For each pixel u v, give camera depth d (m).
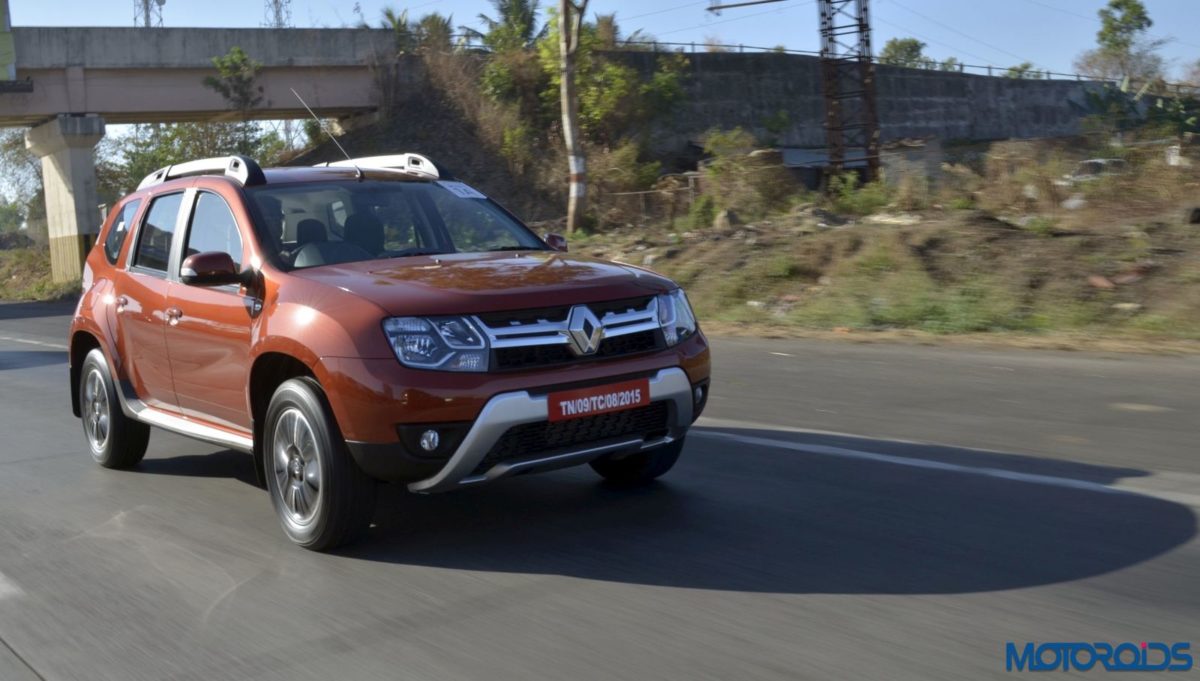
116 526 5.68
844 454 6.50
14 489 6.66
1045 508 5.21
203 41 40.91
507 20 46.25
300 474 4.99
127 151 47.31
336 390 4.62
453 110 43.53
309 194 5.80
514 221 6.29
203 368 5.67
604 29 45.53
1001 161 18.06
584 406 4.70
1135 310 11.07
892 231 14.53
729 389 9.10
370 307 4.66
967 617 3.89
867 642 3.70
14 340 17.72
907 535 4.88
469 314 4.60
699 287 15.31
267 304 5.12
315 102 43.62
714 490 5.80
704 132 45.50
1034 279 12.28
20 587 4.77
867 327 12.25
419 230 5.86
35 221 52.03
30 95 38.28
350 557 4.93
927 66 55.28
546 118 42.94
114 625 4.24
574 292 4.84
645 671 3.55
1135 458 6.16
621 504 5.61
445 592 4.42
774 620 3.93
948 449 6.54
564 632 3.93
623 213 33.25
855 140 38.25
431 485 4.64
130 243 6.70
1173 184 16.03
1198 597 4.02
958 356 10.01
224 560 4.98
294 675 3.67
